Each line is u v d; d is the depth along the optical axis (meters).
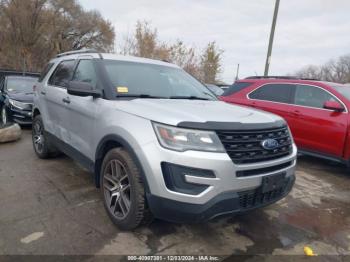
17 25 29.09
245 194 2.72
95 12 39.50
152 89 3.76
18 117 8.08
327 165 6.23
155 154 2.65
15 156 5.52
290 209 3.97
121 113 3.08
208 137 2.58
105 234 3.03
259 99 6.71
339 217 3.82
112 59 3.93
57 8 34.28
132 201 2.87
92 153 3.58
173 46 21.47
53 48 31.81
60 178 4.45
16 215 3.32
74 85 3.46
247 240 3.13
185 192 2.56
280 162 2.96
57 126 4.56
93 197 3.84
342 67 62.44
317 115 5.66
